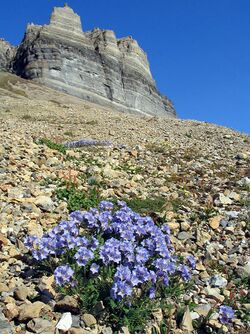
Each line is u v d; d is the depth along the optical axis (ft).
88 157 3.40
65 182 2.47
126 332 1.23
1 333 1.17
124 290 1.24
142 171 3.13
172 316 1.37
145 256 1.38
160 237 1.47
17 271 1.51
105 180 2.69
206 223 2.16
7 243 1.66
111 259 1.34
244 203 2.45
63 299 1.29
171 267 1.38
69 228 1.49
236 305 1.49
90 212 1.65
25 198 2.12
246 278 1.68
